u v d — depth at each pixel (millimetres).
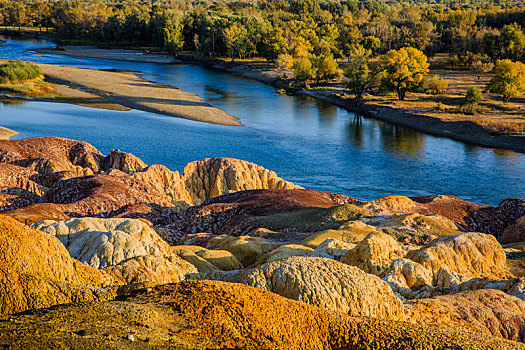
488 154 85000
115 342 11336
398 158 81875
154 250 25406
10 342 10422
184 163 74938
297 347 14430
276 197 49844
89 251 24344
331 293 17984
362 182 69562
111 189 48906
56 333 11211
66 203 47656
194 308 13883
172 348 11789
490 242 28781
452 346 15727
